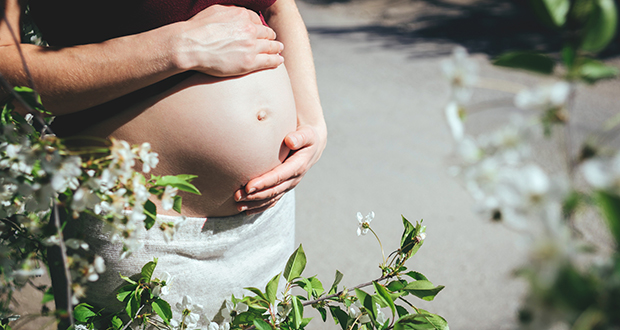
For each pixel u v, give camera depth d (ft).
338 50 19.66
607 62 15.52
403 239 3.67
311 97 4.37
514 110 5.10
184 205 3.44
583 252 1.33
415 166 11.42
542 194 1.32
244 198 3.46
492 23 21.53
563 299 1.25
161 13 3.14
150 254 3.41
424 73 16.88
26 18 4.33
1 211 2.78
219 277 3.68
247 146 3.39
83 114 3.24
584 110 12.80
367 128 13.24
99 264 2.54
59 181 2.29
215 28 3.15
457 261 8.35
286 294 3.64
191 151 3.28
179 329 3.54
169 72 3.02
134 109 3.20
